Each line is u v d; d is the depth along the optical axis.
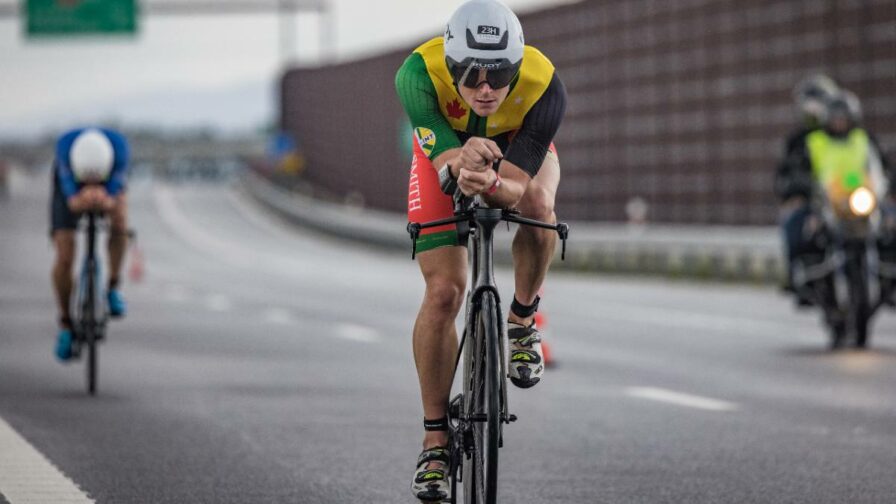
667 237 53.41
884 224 24.80
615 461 14.43
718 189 63.31
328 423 16.89
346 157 124.62
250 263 73.56
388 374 22.12
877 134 52.22
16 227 116.25
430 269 10.77
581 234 63.56
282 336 28.84
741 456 14.70
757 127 60.38
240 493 12.73
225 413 17.69
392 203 111.00
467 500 10.43
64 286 20.22
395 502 12.37
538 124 10.64
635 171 70.06
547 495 12.69
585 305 38.06
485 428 10.05
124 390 19.95
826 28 55.22
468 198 10.52
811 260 24.94
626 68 70.56
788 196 24.86
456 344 10.86
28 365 23.02
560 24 76.62
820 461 14.37
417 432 16.22
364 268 66.81
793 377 21.50
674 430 16.47
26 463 14.05
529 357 10.98
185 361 23.89
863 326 24.97
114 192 19.94
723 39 62.44
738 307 36.44
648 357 24.77
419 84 10.66
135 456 14.58
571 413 17.89
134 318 33.41
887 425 16.70
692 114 65.06
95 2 98.00
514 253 10.91
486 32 10.02
